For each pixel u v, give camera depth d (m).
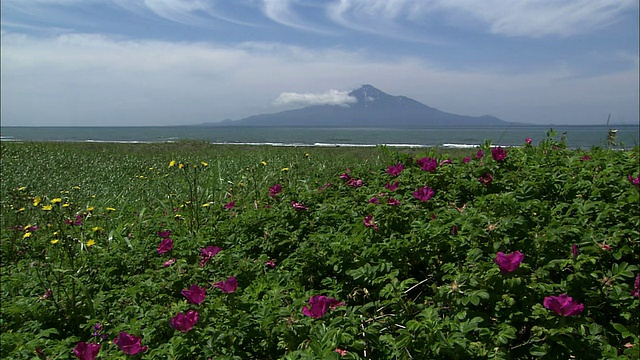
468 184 4.01
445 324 2.37
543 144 4.88
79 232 5.46
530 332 2.56
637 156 4.07
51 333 3.44
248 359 2.64
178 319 2.55
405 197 3.96
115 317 3.32
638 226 2.91
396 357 2.37
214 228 4.45
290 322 2.56
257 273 3.44
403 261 3.14
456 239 2.99
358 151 21.31
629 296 2.49
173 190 8.98
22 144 21.31
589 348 2.30
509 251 2.93
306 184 5.66
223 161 13.60
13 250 5.64
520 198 3.47
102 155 18.91
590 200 3.45
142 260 4.21
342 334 2.26
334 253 3.24
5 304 3.78
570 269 2.80
